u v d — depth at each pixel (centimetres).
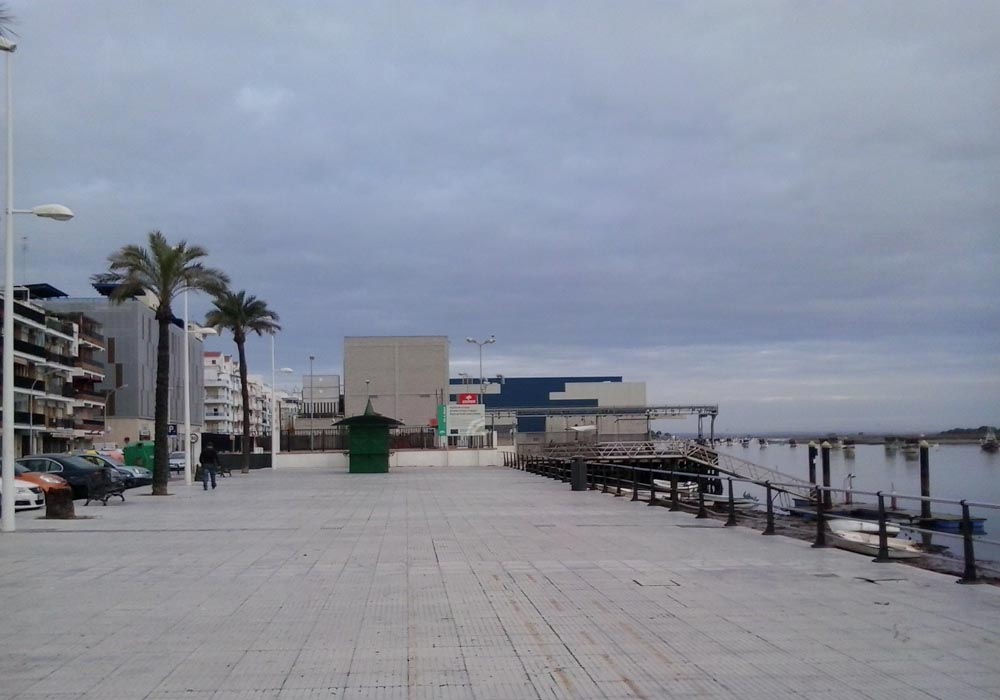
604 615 999
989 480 5966
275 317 5969
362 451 5309
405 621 977
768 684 725
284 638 901
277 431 6600
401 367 8569
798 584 1195
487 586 1196
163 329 3422
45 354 7294
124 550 1623
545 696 698
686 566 1367
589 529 1934
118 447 8981
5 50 1927
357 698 695
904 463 9181
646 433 10056
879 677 743
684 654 823
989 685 719
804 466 8550
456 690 714
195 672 775
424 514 2362
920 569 1326
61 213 1983
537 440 9044
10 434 1983
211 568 1388
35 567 1409
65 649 862
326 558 1494
